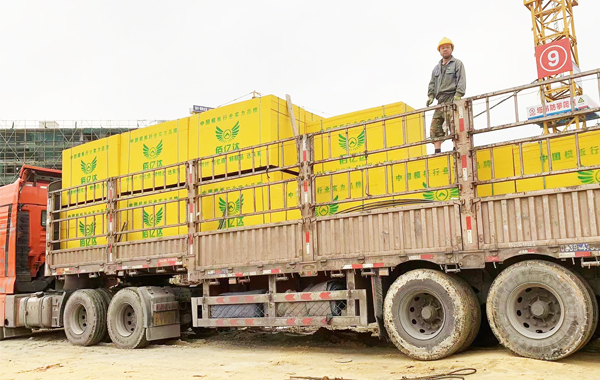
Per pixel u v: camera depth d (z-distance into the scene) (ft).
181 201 33.19
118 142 37.29
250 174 29.19
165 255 32.68
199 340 35.29
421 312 24.14
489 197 22.70
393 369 22.31
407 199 26.04
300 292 27.78
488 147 23.12
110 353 32.07
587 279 21.80
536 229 21.62
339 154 29.35
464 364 21.68
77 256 38.04
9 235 41.32
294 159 31.04
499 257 22.24
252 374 23.02
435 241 23.72
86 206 37.45
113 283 38.75
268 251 28.40
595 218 20.40
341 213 26.37
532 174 21.91
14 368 28.22
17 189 41.50
